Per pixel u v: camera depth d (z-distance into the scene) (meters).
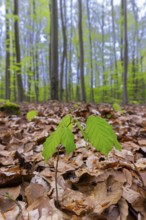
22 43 25.66
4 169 1.34
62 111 3.95
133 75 20.16
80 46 11.45
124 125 2.64
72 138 0.86
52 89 8.36
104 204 0.92
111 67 25.44
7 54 13.37
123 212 0.88
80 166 1.39
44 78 29.84
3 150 1.80
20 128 2.58
